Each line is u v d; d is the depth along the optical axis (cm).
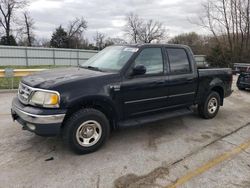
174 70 486
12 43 4909
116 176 325
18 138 442
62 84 352
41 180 311
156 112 474
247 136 488
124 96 410
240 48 3256
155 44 464
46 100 343
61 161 362
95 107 396
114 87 394
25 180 310
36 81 370
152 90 446
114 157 379
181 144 437
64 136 369
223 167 356
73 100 352
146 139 456
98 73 402
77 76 382
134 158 377
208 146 430
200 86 546
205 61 3209
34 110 344
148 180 317
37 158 369
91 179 317
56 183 305
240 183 316
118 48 479
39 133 343
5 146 407
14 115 400
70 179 315
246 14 3189
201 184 311
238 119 611
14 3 4828
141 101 436
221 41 3403
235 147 429
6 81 1180
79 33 6378
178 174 333
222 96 625
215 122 577
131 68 418
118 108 408
